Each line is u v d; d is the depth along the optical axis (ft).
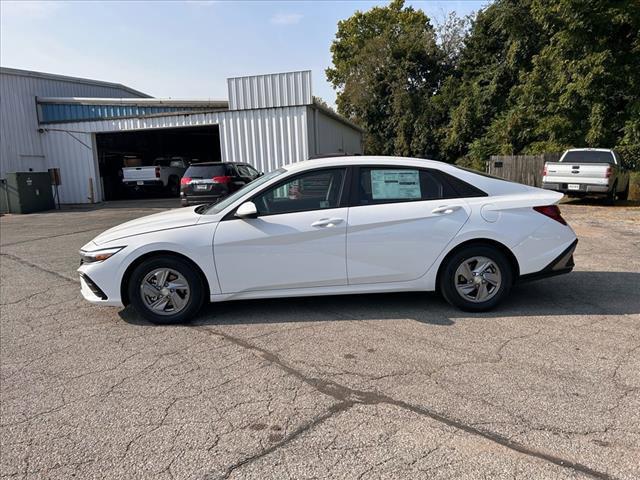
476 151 86.69
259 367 12.10
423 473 7.91
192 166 46.80
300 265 15.35
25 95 69.15
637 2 54.80
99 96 84.12
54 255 28.96
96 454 8.74
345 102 131.03
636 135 56.95
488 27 92.63
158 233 15.30
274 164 57.52
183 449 8.79
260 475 7.99
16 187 56.59
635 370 11.41
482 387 10.70
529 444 8.62
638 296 17.34
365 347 13.14
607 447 8.49
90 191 70.13
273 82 56.29
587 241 28.35
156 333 14.79
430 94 114.21
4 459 8.68
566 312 15.67
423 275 15.67
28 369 12.49
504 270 15.60
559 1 59.36
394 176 15.85
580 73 59.98
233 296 15.51
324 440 8.90
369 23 153.38
